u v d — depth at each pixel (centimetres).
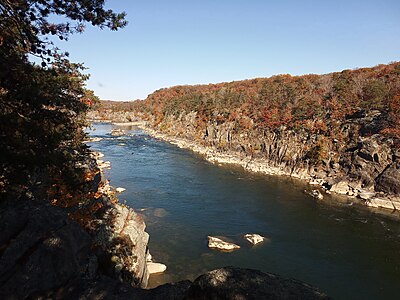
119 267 1477
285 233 3009
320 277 2241
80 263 965
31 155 970
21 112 1080
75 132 1850
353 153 5388
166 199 3834
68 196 1510
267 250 2619
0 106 1011
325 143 5991
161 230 2894
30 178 1358
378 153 4838
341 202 4191
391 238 2978
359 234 3056
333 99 6938
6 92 1048
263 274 640
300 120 6881
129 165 5731
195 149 8131
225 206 3709
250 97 9344
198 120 10006
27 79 1014
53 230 916
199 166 6059
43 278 813
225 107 9250
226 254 2492
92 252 1414
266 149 7144
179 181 4769
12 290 747
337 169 5541
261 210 3650
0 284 748
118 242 1642
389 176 4475
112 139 9306
